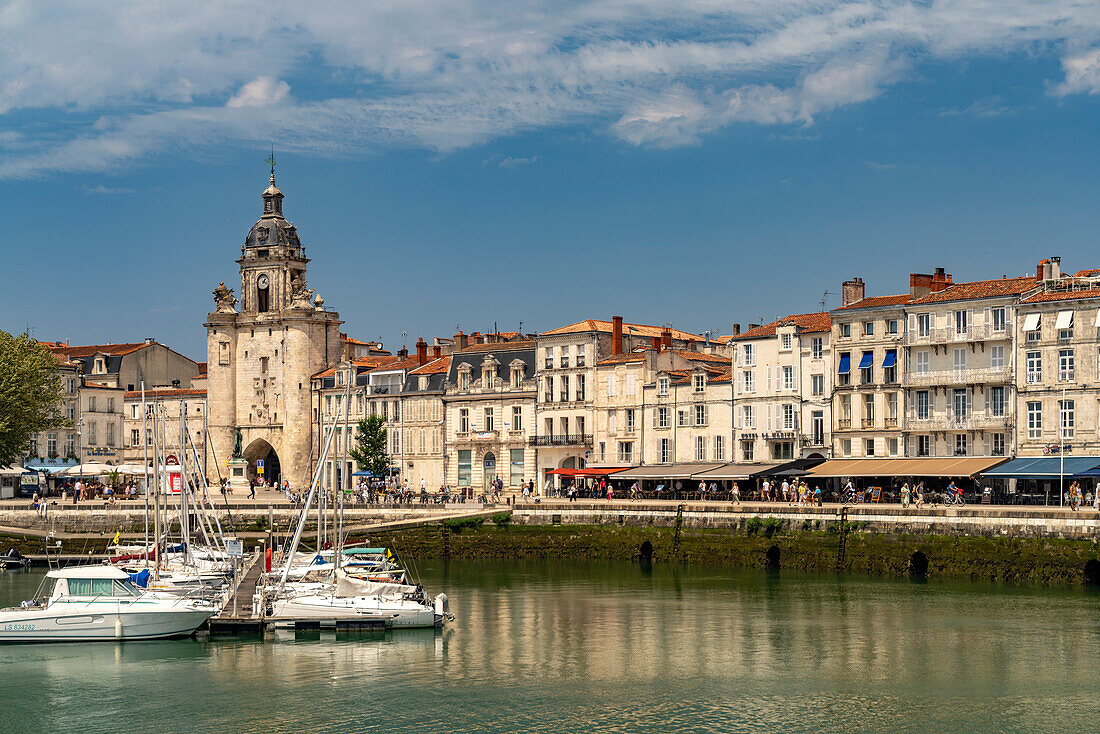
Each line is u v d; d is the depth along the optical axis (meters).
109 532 137.75
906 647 74.75
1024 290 113.62
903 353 119.75
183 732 60.88
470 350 159.12
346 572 89.50
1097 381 108.25
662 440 137.12
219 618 79.25
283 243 176.38
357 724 61.59
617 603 90.88
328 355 175.25
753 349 130.25
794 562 106.75
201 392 181.25
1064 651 73.06
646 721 61.75
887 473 113.38
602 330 146.12
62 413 176.75
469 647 76.06
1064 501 103.25
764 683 67.69
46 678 69.50
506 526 124.56
